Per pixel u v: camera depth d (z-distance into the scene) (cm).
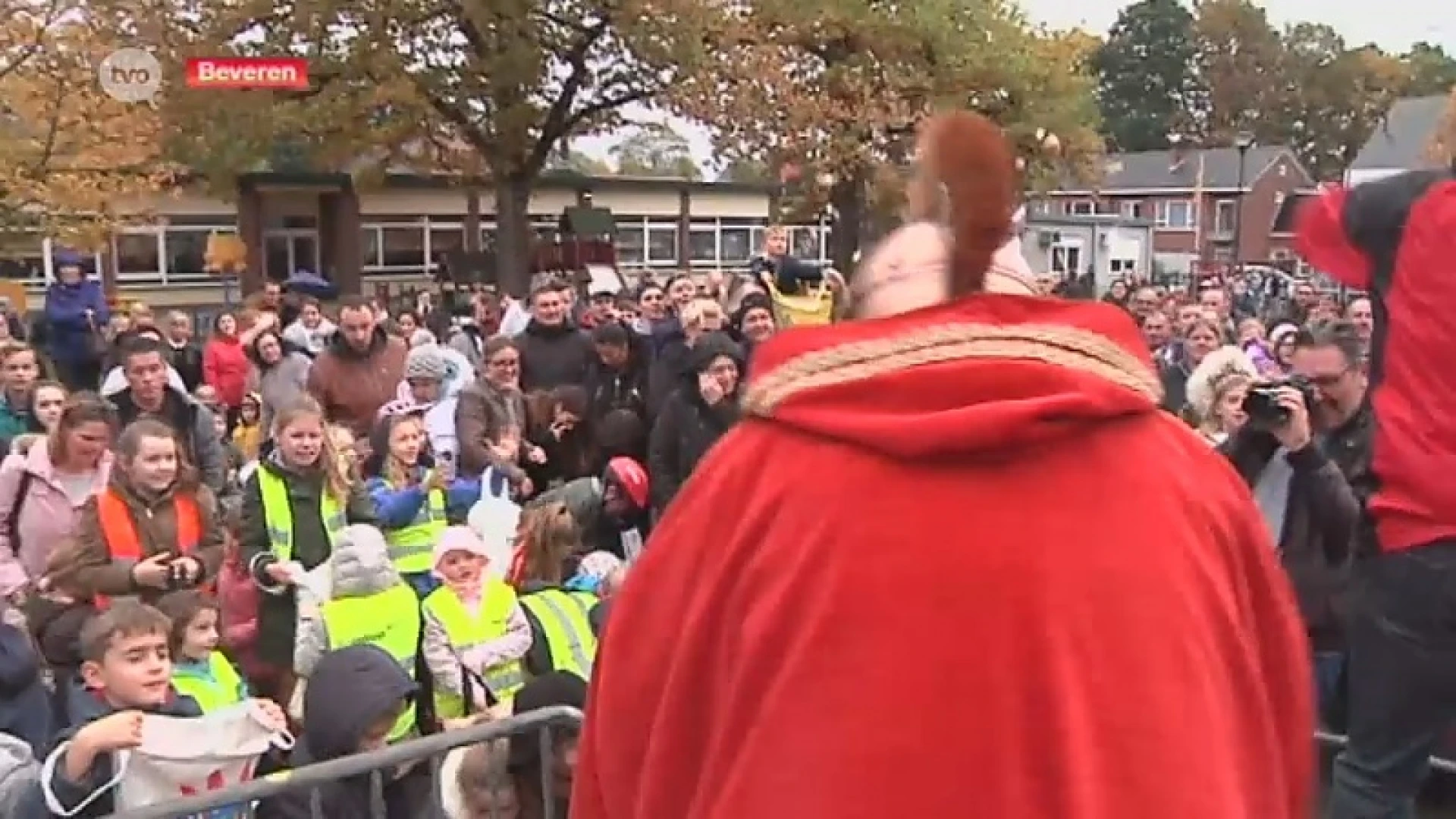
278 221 3688
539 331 859
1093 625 122
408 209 3938
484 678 466
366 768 284
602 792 145
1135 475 130
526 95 2923
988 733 120
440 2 2766
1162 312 1072
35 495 542
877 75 2992
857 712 122
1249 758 132
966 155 147
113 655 368
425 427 670
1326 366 421
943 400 130
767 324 764
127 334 1105
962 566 123
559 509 554
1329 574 389
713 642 135
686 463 664
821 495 129
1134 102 10325
